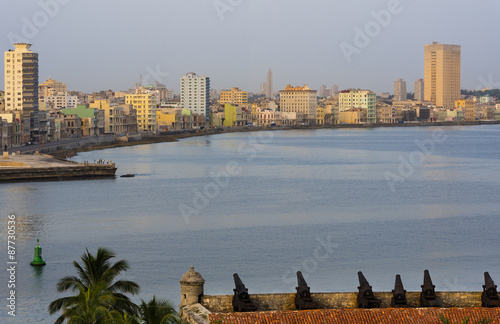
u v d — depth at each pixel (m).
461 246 148.62
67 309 63.03
